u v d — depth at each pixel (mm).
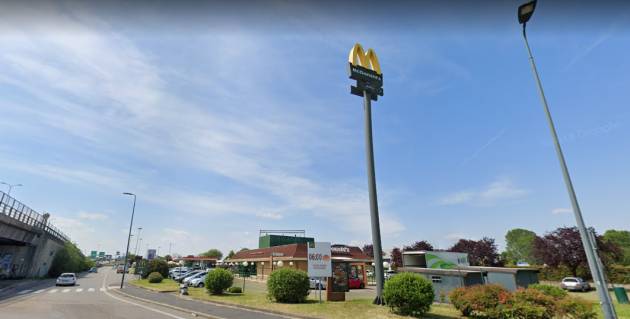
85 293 25031
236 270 52969
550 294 12281
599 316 13297
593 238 9406
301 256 35969
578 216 9789
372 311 13656
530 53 12094
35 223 40188
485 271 20406
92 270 82062
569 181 10242
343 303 15867
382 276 15516
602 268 9148
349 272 32812
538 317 10977
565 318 11211
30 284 33938
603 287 8938
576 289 29141
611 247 33625
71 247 63969
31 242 39969
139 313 14453
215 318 13422
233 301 18141
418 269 19672
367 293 26125
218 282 22359
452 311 14336
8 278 38375
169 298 20938
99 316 13273
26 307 15750
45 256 47156
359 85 18391
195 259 77812
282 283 17406
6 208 30812
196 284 31203
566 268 37406
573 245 35062
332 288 18219
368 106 18203
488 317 12648
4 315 13133
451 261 26203
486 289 12633
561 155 10586
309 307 15211
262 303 17078
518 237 80750
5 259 38594
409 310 12789
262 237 48812
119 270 77875
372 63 19781
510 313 11438
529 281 19609
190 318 13445
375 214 16344
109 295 23734
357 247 40562
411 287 12844
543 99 11445
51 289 28469
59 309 15250
